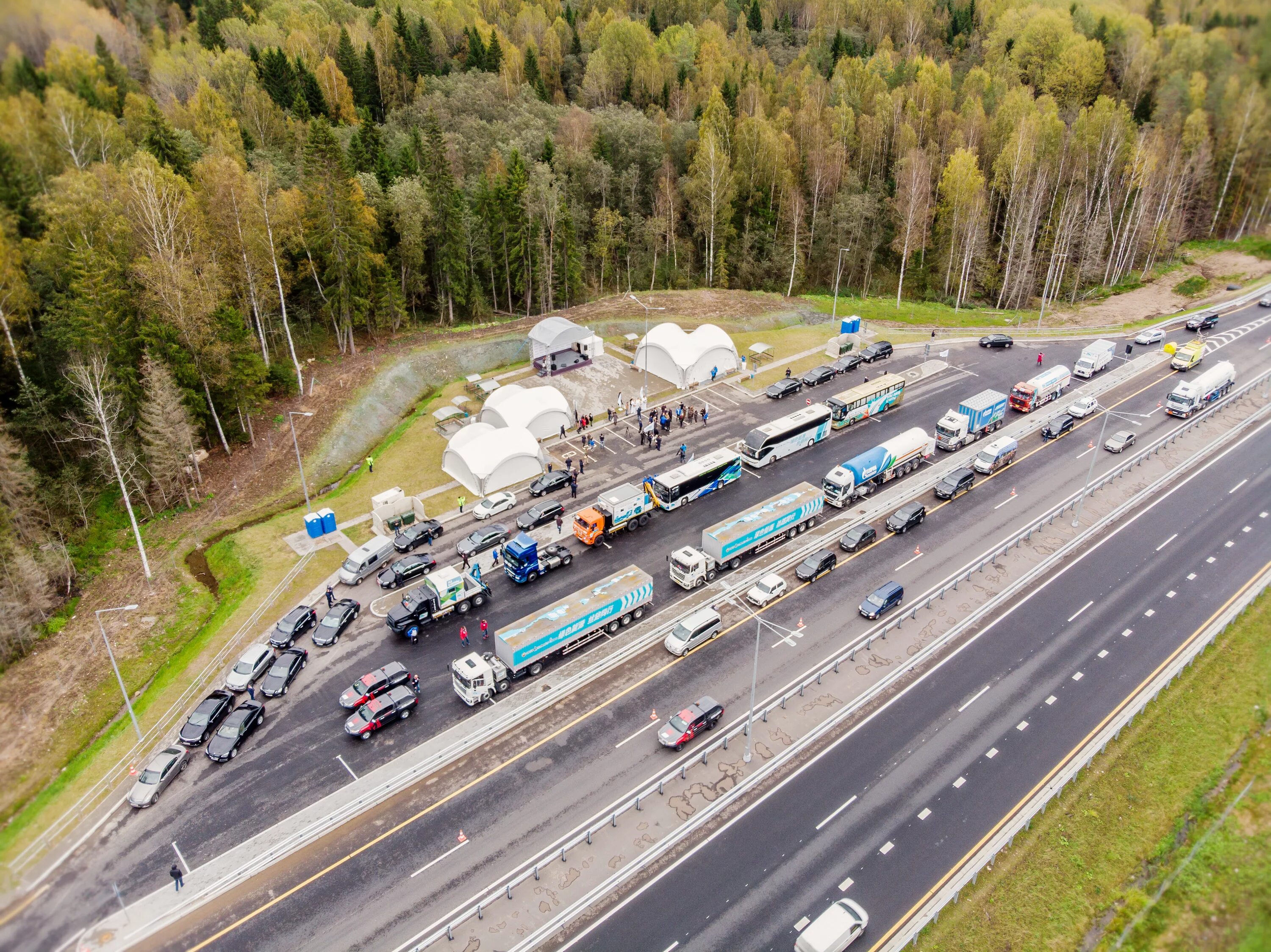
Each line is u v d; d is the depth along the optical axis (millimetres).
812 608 57375
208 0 132750
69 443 71250
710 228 121875
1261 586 58406
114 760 46312
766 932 36688
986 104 150125
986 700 49625
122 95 82938
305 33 139375
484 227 105750
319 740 47312
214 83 115562
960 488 69875
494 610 57625
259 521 69000
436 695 50500
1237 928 38125
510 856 40469
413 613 54656
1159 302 116125
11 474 58906
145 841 41469
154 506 71312
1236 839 41875
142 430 67562
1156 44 140875
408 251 100375
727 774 44906
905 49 180750
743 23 180000
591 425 81375
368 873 39812
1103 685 50562
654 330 91688
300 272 91562
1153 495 69938
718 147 124000
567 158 122312
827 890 38562
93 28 81875
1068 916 37938
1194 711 48969
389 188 102375
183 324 70438
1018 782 44156
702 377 89500
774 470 74375
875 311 113312
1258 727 48312
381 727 47844
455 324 107938
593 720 48594
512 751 46625
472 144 123438
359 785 44281
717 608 57625
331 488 74188
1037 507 68312
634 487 66938
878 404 83188
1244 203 133750
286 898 38719
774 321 108188
